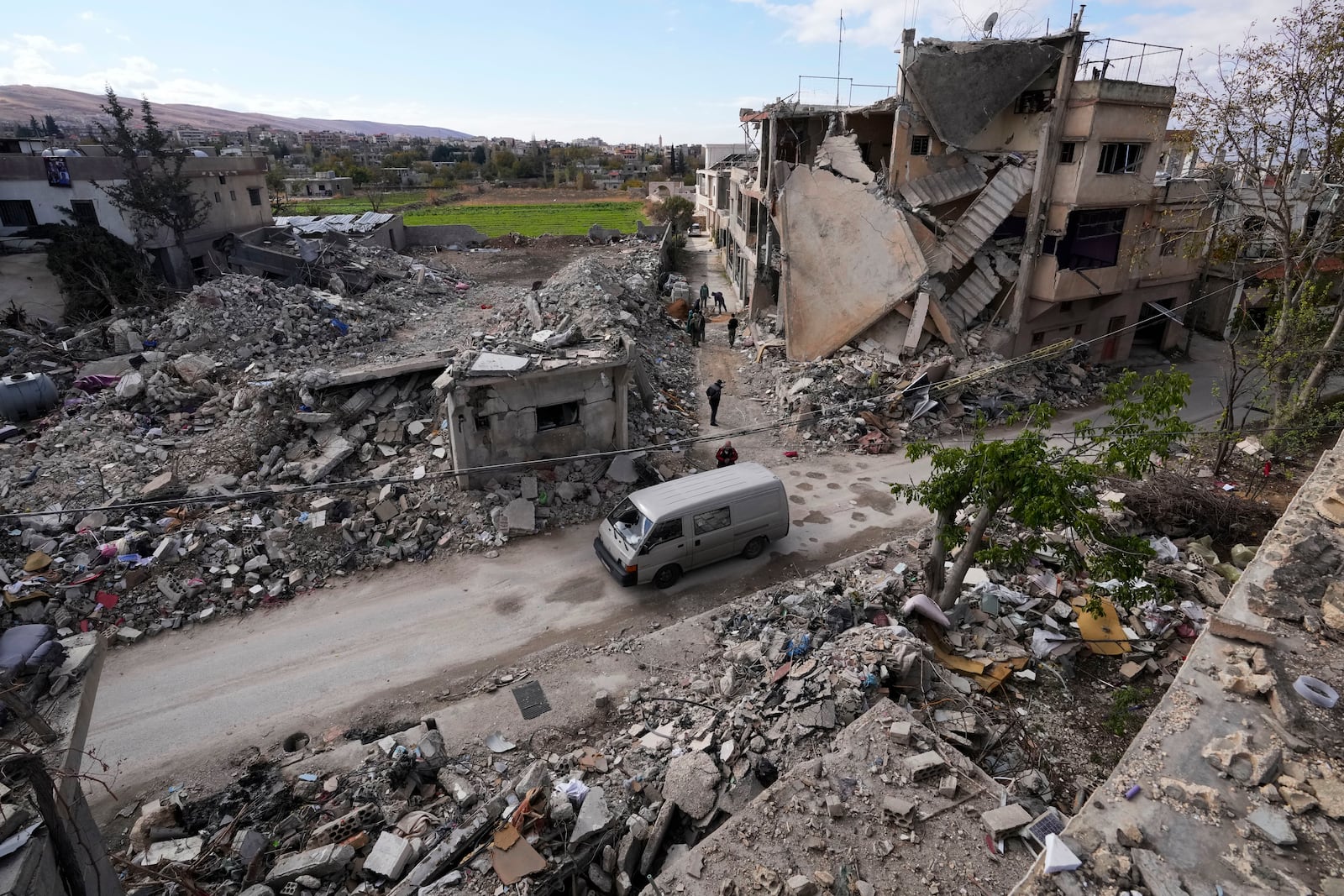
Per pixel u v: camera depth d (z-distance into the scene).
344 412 17.70
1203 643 6.98
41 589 12.80
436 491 16.06
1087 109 21.83
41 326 25.89
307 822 8.68
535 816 8.06
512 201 101.56
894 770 7.96
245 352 24.20
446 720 10.59
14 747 5.02
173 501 9.88
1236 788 5.50
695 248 56.62
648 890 6.90
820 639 11.18
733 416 22.44
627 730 10.23
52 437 17.66
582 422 17.12
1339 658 6.58
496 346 16.78
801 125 29.33
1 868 4.53
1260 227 24.05
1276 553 8.12
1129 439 9.80
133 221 29.88
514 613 13.27
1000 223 23.59
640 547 13.29
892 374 23.14
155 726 10.68
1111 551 9.88
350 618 13.15
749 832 7.29
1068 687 10.83
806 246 25.22
